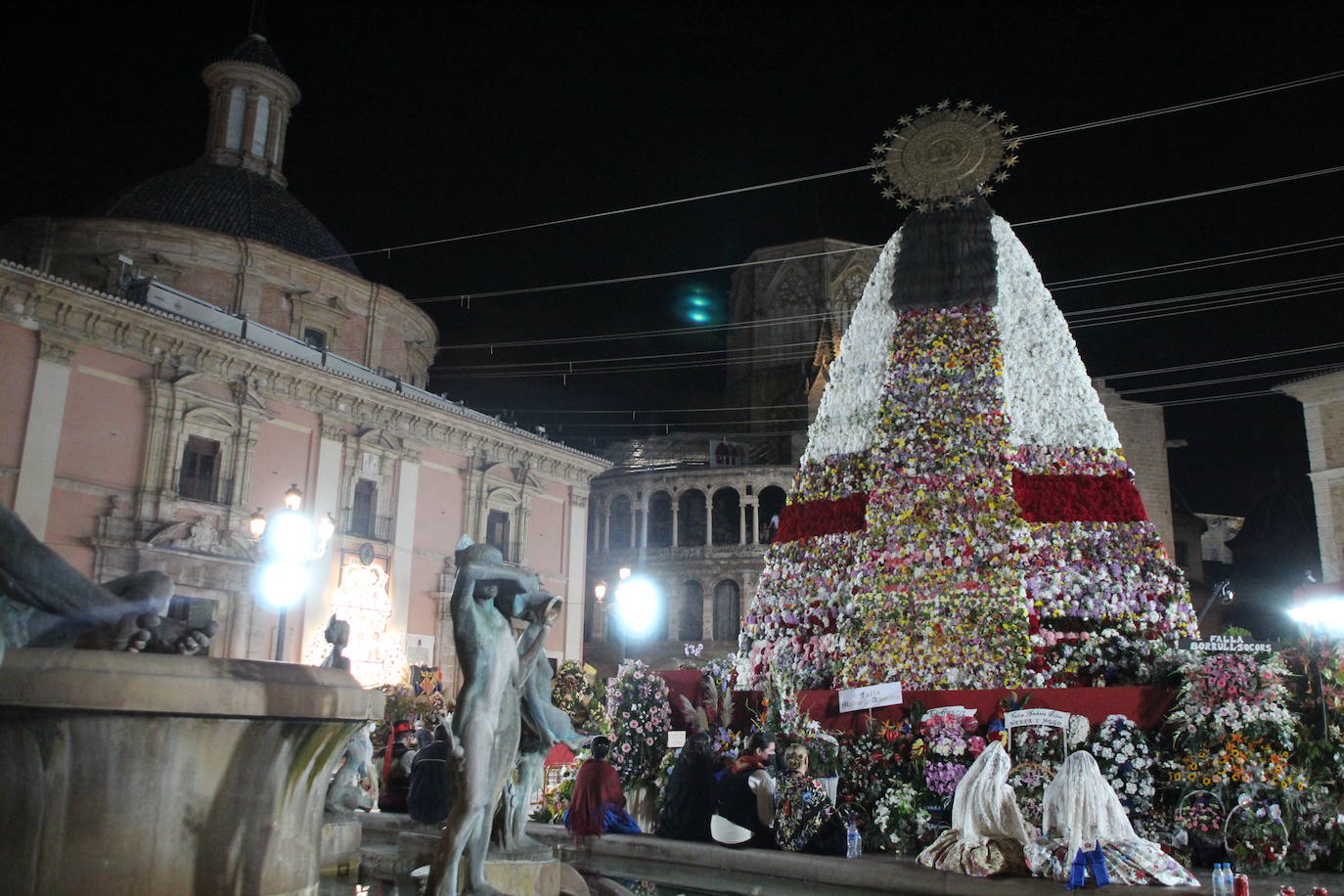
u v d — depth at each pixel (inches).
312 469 1208.8
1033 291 584.7
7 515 196.4
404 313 1533.0
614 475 1978.3
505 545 1494.8
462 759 220.1
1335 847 358.9
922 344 567.8
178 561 1032.2
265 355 1133.1
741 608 1818.4
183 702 175.8
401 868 293.3
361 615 1229.7
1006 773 329.1
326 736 204.7
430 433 1380.4
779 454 2041.1
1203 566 2034.9
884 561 519.8
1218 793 366.3
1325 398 1460.4
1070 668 496.1
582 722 557.0
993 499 518.6
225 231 1413.6
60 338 967.0
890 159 616.4
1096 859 302.2
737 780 389.1
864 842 385.4
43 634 197.3
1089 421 556.7
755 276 2226.9
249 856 189.5
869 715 431.2
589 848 404.8
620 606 1157.7
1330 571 1419.8
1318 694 392.2
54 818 172.1
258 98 1606.8
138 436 1031.0
